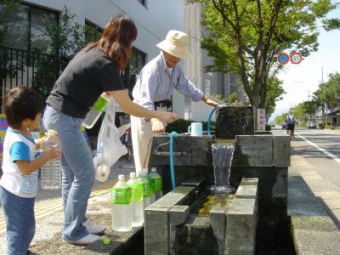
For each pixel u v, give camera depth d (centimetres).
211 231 265
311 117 9675
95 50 298
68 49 904
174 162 400
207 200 349
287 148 377
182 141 396
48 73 858
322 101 7625
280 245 380
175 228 271
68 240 309
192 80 3058
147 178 366
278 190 383
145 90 391
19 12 904
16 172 271
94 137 1052
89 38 954
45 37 969
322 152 1602
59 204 514
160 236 274
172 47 392
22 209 271
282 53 1691
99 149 348
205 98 468
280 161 378
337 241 299
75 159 301
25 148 266
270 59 1877
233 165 388
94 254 277
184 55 396
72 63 301
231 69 2095
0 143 703
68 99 297
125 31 298
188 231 269
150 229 275
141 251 340
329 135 3619
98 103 336
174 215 271
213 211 267
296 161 1210
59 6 984
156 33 1766
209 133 475
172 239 272
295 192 487
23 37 913
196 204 334
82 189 305
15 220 271
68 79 296
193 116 2225
